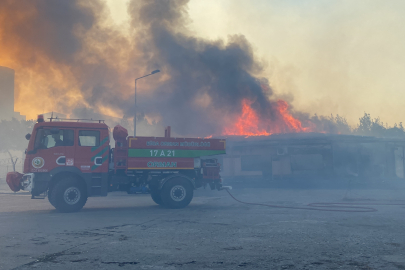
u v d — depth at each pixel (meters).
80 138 12.18
